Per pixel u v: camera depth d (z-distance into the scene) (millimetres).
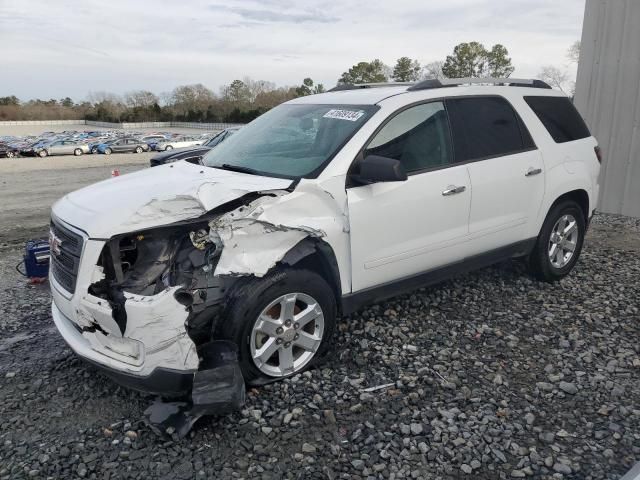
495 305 4910
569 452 2979
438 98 4445
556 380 3684
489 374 3771
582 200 5566
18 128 98688
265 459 2947
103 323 3170
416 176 4109
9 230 9508
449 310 4785
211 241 3279
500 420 3256
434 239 4289
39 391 3666
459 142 4461
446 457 2947
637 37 8289
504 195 4695
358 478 2801
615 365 3887
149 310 3039
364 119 4035
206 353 3350
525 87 5246
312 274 3621
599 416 3301
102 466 2912
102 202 3434
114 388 3680
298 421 3260
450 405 3404
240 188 3410
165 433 3125
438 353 4039
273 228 3379
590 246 7035
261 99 98562
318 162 3811
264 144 4336
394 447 3023
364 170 3668
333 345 4137
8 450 3057
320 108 4500
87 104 123875
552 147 5133
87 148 40156
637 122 8500
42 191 16391
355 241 3816
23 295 5578
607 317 4680
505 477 2803
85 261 3174
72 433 3203
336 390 3576
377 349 4078
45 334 4605
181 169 4164
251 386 3582
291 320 3590
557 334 4359
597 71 8844
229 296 3389
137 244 3346
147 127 98938
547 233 5211
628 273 5848
